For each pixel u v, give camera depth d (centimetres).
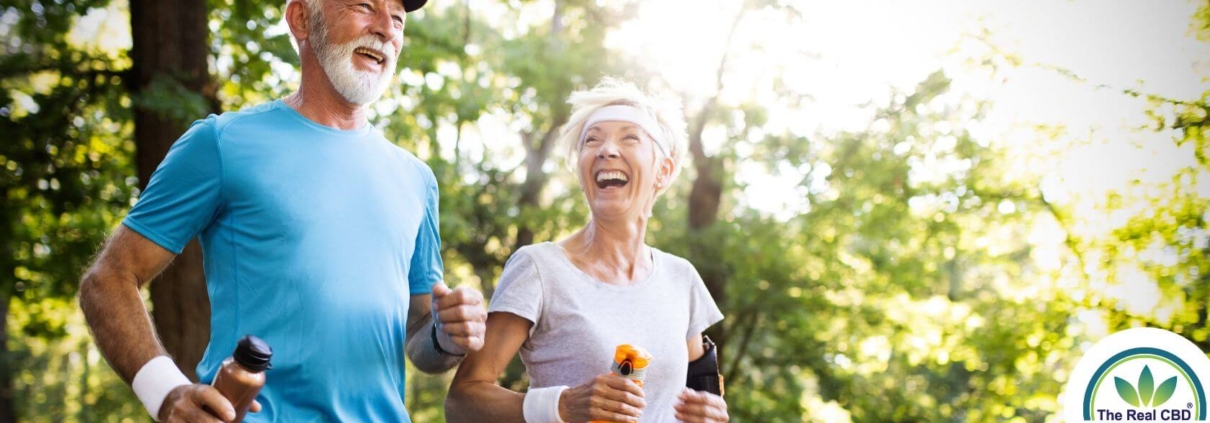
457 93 1136
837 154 1259
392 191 250
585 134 289
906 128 1212
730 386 1388
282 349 227
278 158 237
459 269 1517
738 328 1440
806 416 1412
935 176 1230
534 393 258
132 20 836
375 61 250
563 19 1464
